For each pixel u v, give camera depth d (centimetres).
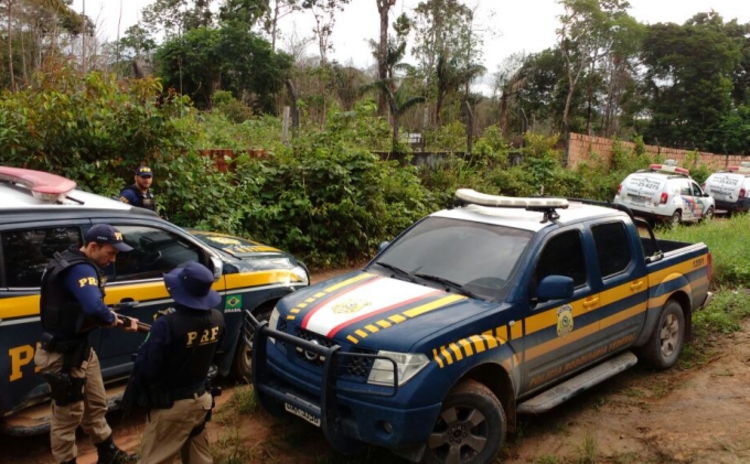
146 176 715
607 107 4653
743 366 615
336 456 442
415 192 1319
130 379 345
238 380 573
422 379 378
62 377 374
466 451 413
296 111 1172
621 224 565
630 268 557
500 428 418
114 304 463
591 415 524
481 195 537
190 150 880
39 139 770
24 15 2097
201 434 374
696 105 4562
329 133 1135
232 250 591
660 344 602
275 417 462
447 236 520
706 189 2145
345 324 410
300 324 428
